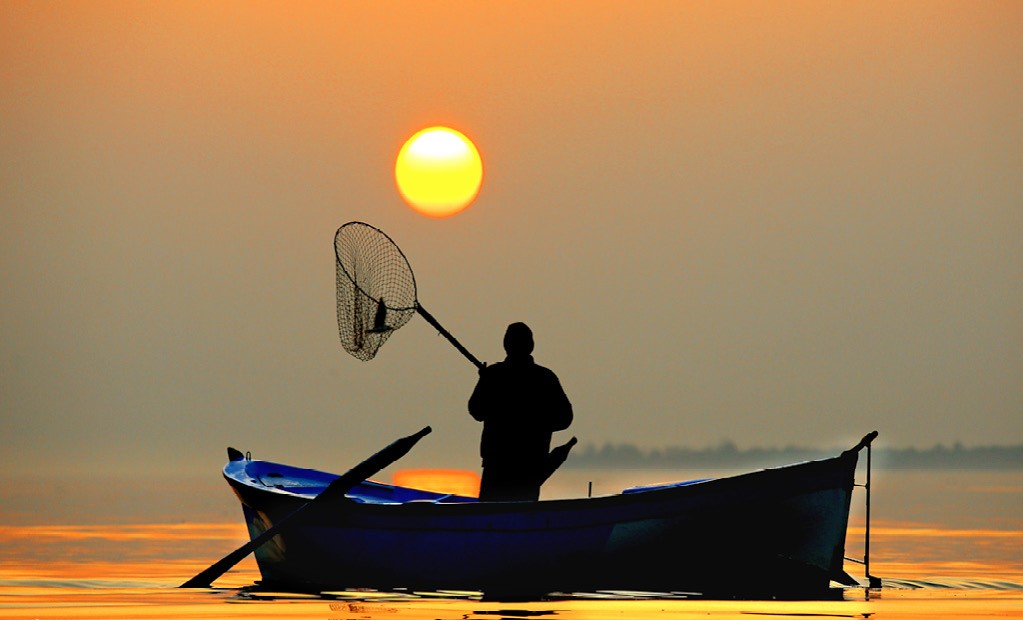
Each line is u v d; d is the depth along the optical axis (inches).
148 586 2199.8
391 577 2081.7
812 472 1990.7
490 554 2030.0
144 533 3289.9
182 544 2977.4
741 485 1990.7
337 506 2105.1
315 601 1973.4
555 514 2011.6
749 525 1994.3
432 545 2050.9
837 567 2012.8
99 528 3462.1
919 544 3053.6
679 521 1999.3
